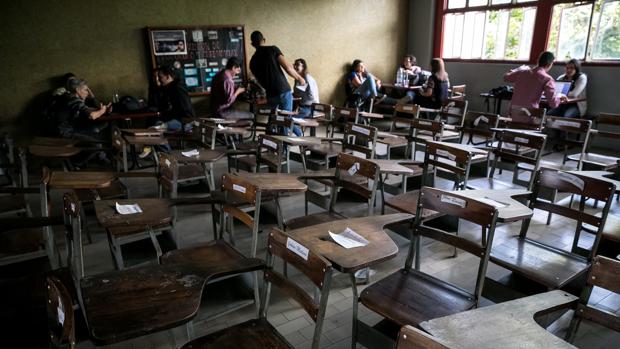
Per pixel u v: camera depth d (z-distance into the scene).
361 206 3.20
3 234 2.18
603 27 6.10
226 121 4.93
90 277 1.49
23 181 3.04
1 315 1.63
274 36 7.33
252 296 2.23
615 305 2.27
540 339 1.12
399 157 5.14
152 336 2.08
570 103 5.96
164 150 5.32
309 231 1.82
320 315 1.32
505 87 6.80
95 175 2.75
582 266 1.88
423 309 1.60
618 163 3.33
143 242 2.50
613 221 2.40
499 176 4.43
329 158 4.43
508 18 7.26
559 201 3.54
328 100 8.23
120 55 6.15
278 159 3.21
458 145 3.40
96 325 1.24
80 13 5.77
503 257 1.95
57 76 5.79
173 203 2.23
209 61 6.78
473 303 1.64
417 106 5.12
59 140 4.21
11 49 5.46
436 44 8.48
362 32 8.28
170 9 6.35
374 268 2.70
